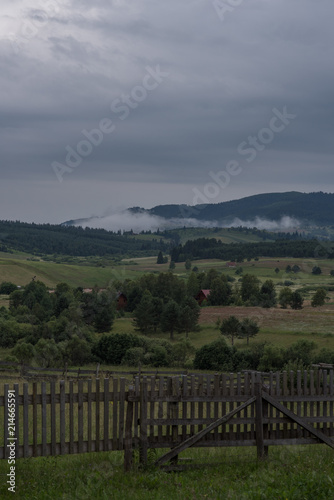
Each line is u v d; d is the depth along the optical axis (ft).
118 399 39.45
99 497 33.09
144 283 559.38
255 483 34.96
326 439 44.14
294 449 47.91
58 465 41.11
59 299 436.76
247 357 273.54
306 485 33.35
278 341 307.58
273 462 41.75
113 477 37.52
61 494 33.76
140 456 39.63
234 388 42.68
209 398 41.57
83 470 39.29
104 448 38.81
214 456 44.78
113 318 401.08
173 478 37.88
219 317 418.51
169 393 40.81
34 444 36.47
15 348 247.91
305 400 43.96
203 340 361.10
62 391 37.50
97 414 38.65
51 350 252.01
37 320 386.73
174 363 277.64
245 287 561.02
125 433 39.19
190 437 40.93
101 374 137.80
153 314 398.83
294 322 360.48
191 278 609.01
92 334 311.27
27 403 36.52
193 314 389.80
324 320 365.61
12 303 482.28
